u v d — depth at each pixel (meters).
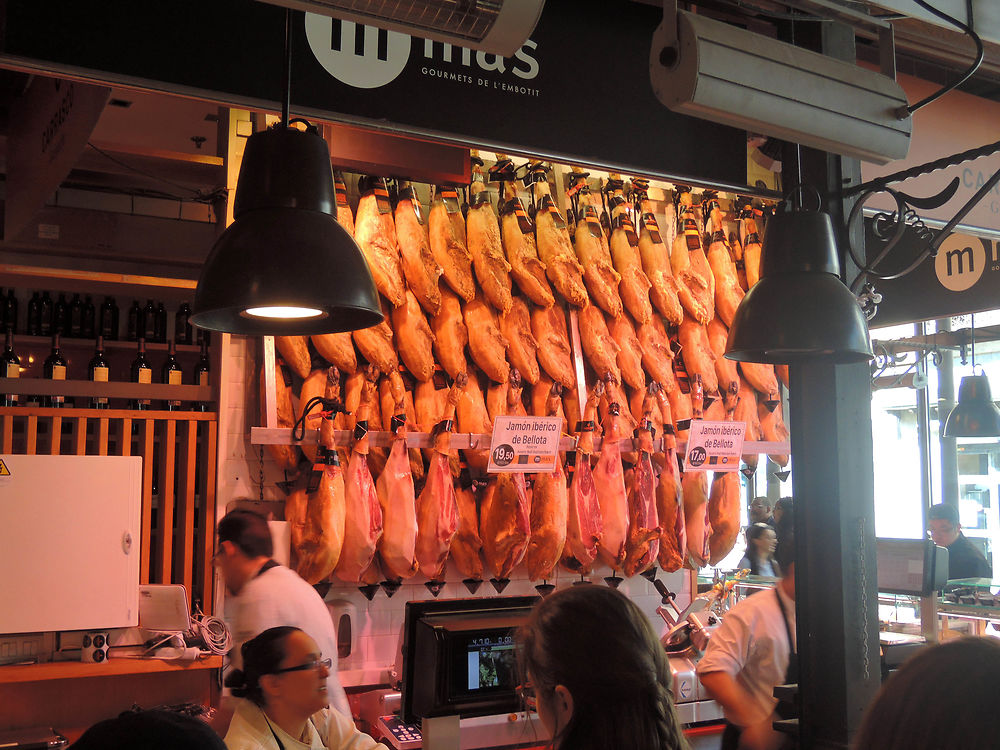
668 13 2.07
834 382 2.66
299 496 3.79
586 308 4.46
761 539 4.86
